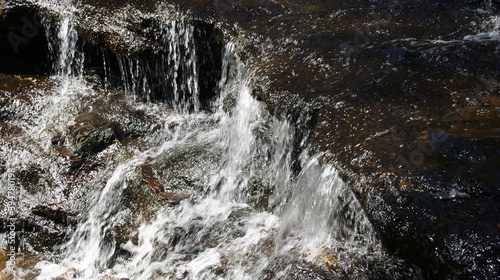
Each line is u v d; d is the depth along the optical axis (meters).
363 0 5.68
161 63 5.59
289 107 4.11
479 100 3.87
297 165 4.12
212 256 3.82
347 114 3.85
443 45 4.60
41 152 5.23
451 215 2.83
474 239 2.68
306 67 4.48
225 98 4.92
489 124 3.51
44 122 5.56
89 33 5.77
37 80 6.15
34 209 4.93
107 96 5.88
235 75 5.12
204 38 5.37
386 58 4.49
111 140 5.28
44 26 6.11
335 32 4.99
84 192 4.91
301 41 4.89
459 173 3.04
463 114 3.68
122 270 4.36
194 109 5.67
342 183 3.30
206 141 5.10
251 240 3.88
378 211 2.99
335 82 4.21
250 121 4.55
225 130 4.93
